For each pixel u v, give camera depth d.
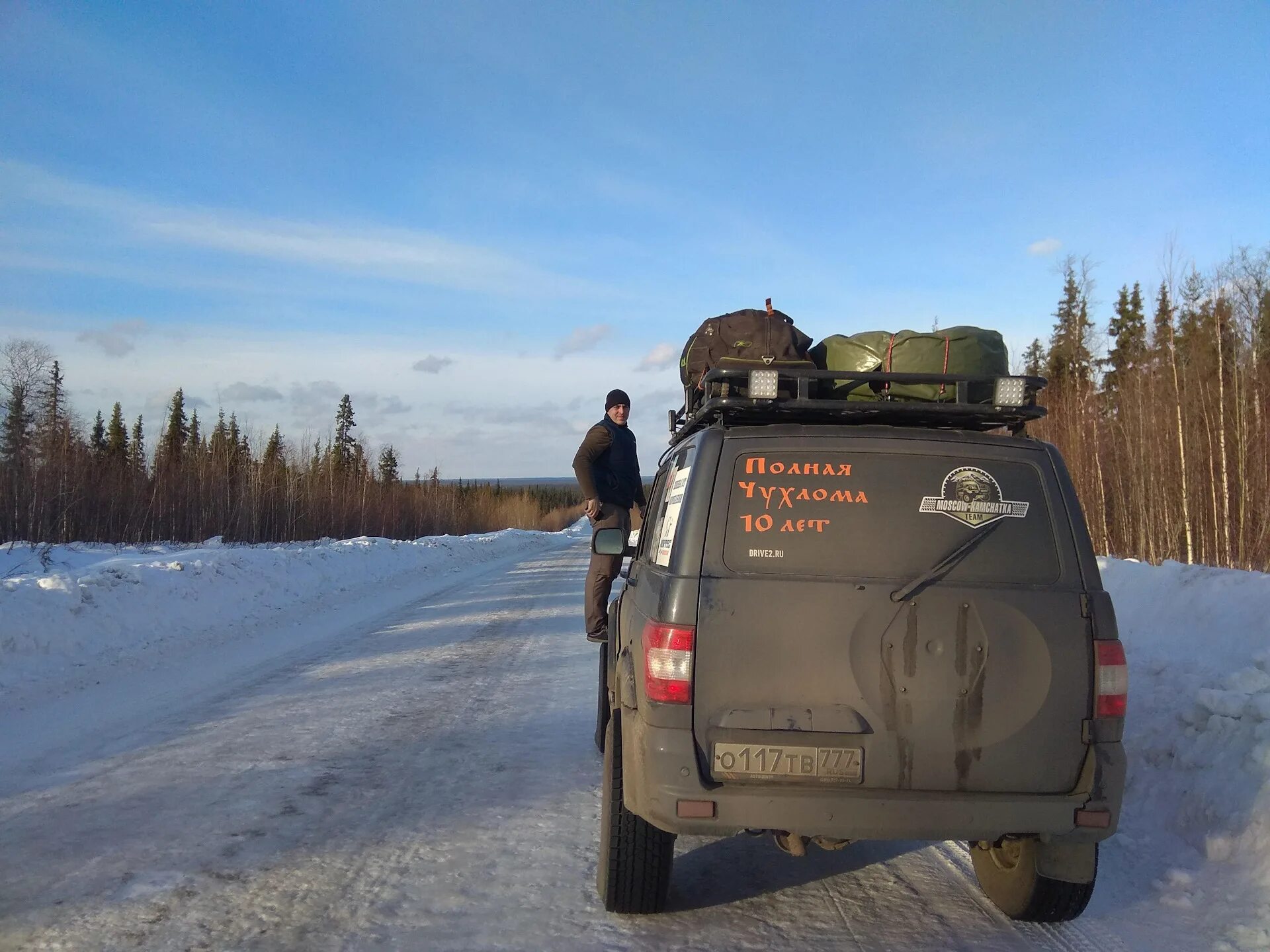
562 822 4.49
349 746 5.84
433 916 3.43
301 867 3.87
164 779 5.07
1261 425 19.72
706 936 3.33
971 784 2.98
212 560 13.19
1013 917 3.50
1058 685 3.01
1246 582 6.70
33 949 3.09
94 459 31.36
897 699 2.98
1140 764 5.02
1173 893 3.71
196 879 3.71
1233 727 4.56
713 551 3.11
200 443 48.97
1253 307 21.45
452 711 6.80
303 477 42.53
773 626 3.02
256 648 9.69
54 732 6.08
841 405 3.43
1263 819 3.90
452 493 66.44
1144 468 22.77
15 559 18.50
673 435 4.82
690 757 2.98
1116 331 37.03
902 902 3.69
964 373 3.73
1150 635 7.05
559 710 6.86
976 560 3.09
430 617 12.41
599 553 4.89
